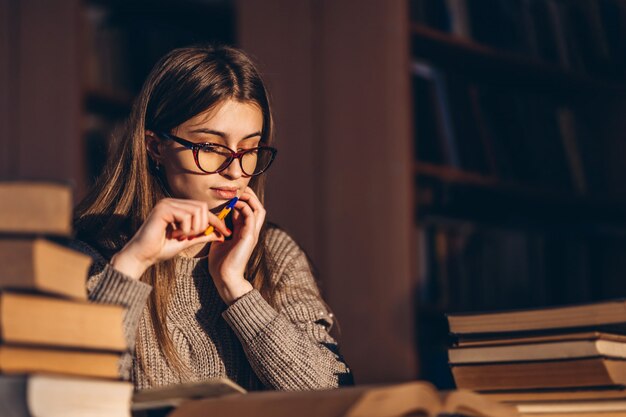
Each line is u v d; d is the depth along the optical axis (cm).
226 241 191
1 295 104
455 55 388
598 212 431
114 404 111
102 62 398
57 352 110
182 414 115
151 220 161
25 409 101
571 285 400
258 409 111
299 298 206
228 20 409
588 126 432
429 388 113
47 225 108
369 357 365
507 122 398
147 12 409
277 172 379
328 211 374
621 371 141
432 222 374
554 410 143
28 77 389
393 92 368
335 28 377
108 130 401
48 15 390
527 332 145
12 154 388
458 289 376
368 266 367
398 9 368
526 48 407
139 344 188
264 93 197
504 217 408
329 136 376
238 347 194
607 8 432
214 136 189
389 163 367
